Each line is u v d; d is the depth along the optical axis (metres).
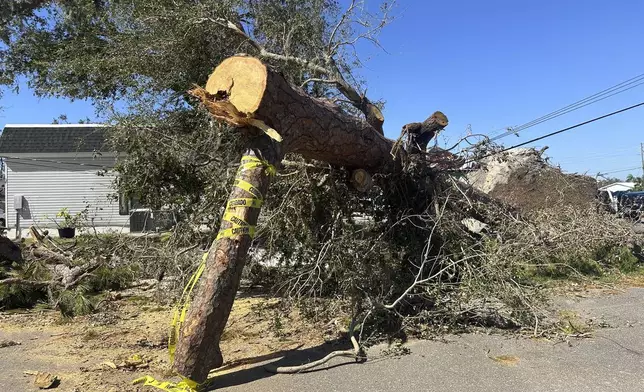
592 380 3.82
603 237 8.28
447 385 3.77
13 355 4.61
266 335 5.20
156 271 7.26
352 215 6.05
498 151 6.50
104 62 8.96
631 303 6.42
